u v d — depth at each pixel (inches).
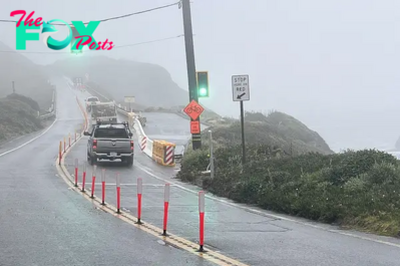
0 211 453.7
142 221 419.2
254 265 274.1
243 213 489.1
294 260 287.9
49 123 2460.6
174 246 322.7
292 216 477.7
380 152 590.2
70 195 574.2
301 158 671.1
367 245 338.0
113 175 819.4
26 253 296.5
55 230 370.6
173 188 686.5
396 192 450.3
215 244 332.5
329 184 524.7
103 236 351.3
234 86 678.5
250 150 810.2
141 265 271.0
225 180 633.6
